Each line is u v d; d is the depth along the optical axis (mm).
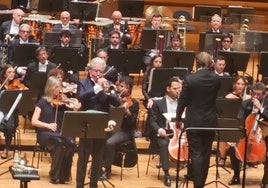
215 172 16516
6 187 14555
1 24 21484
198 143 13273
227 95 16797
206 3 27531
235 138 14727
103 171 15422
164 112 15758
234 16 22766
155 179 15867
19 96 14016
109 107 13906
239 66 19125
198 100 13273
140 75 21469
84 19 22562
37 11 24203
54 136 14859
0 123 14938
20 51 18469
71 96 16953
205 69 13391
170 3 27328
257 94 15719
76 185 14102
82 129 13047
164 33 20375
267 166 15305
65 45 19672
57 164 14938
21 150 17000
